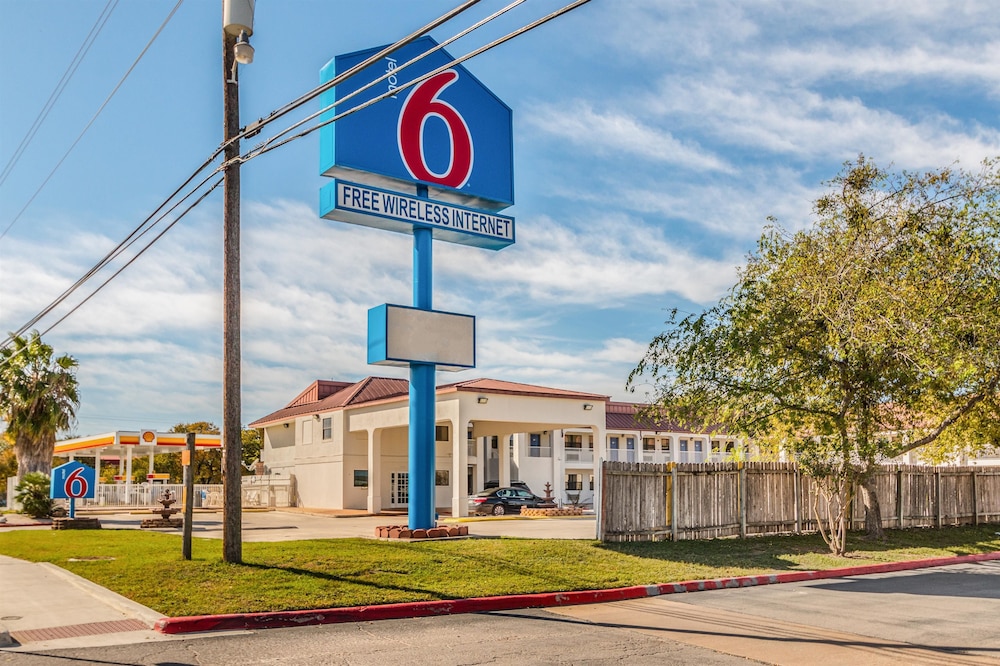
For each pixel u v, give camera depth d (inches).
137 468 2778.1
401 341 737.0
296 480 1624.0
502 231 807.1
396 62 757.9
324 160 724.7
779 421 721.6
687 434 2281.0
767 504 842.8
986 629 418.6
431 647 368.2
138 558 601.0
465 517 1211.9
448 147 783.7
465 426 1219.9
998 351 741.9
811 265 753.0
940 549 813.2
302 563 552.4
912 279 754.2
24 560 651.5
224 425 563.2
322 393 1758.1
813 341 719.7
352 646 369.1
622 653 358.9
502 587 513.0
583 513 1346.0
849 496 755.4
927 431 870.4
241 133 552.4
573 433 2176.4
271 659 341.1
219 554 599.8
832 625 431.5
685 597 538.0
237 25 559.5
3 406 1428.4
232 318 569.9
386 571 540.7
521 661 340.5
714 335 713.6
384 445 1502.2
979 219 767.1
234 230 576.1
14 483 1441.9
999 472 1114.1
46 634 390.0
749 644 380.8
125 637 385.1
